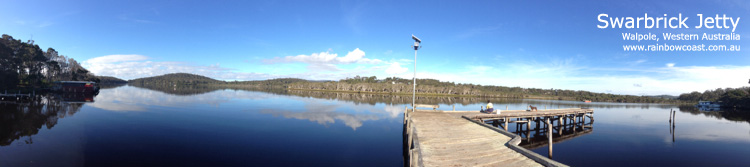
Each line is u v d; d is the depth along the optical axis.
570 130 28.48
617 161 15.88
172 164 12.66
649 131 27.19
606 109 62.78
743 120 40.66
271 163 13.32
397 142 19.12
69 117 25.23
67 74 107.44
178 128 21.28
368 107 47.38
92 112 29.14
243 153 14.91
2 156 12.72
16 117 24.14
